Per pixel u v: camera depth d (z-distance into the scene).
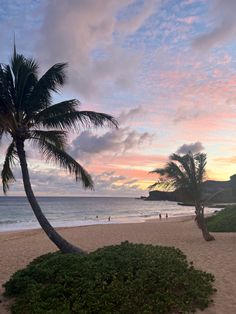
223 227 30.16
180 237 26.34
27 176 16.09
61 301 8.91
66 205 142.25
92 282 9.44
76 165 16.89
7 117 15.51
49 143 16.73
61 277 9.93
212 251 17.89
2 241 27.31
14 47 16.56
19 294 9.95
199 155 24.42
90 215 81.12
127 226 39.47
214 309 8.71
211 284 10.63
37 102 16.19
